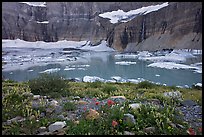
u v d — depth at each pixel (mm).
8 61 94750
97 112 7191
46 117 7086
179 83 44062
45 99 9609
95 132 5852
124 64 86188
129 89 15648
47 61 100188
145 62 89750
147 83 18344
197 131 6145
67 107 8078
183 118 7500
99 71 68875
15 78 52625
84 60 107062
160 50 146750
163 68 68938
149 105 7945
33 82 11984
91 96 11414
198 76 51969
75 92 12070
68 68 76000
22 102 8438
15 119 6820
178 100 10445
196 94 13930
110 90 13891
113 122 5957
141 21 180625
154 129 6094
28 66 81562
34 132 5953
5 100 8297
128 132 5863
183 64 75250
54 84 12102
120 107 7410
